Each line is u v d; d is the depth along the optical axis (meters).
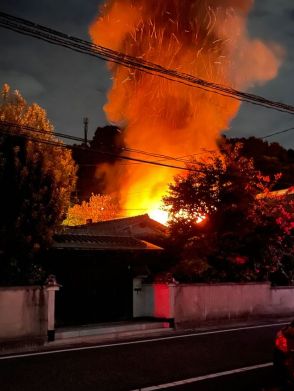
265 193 20.75
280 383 7.35
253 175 20.34
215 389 7.96
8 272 14.17
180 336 14.32
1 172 14.22
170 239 19.91
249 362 10.04
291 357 7.19
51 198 15.05
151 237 20.64
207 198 19.61
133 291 17.17
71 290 15.87
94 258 16.48
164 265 19.33
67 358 10.86
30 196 14.59
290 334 7.37
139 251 17.33
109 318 16.52
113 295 16.75
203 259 19.14
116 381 8.61
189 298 16.53
